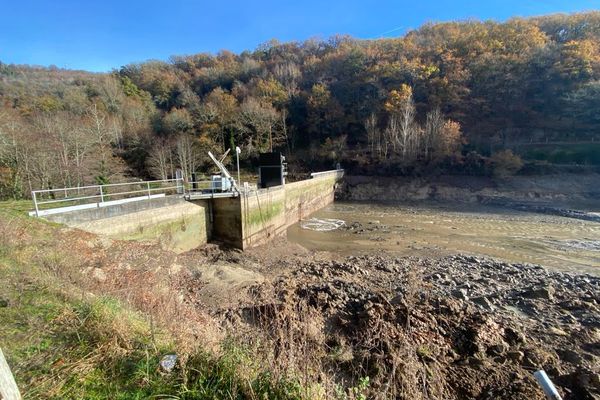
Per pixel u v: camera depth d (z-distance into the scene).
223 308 8.98
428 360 6.20
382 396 4.56
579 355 6.76
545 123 48.31
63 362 3.51
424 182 41.94
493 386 5.65
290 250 18.70
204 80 76.62
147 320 5.02
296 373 3.68
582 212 27.42
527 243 19.25
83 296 5.26
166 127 51.44
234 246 18.48
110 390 3.20
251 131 52.81
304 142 59.56
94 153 30.30
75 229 10.66
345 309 8.57
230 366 3.56
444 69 55.88
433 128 44.12
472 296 10.48
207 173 46.94
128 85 66.06
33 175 24.95
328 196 39.22
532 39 54.38
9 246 7.37
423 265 14.80
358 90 60.12
